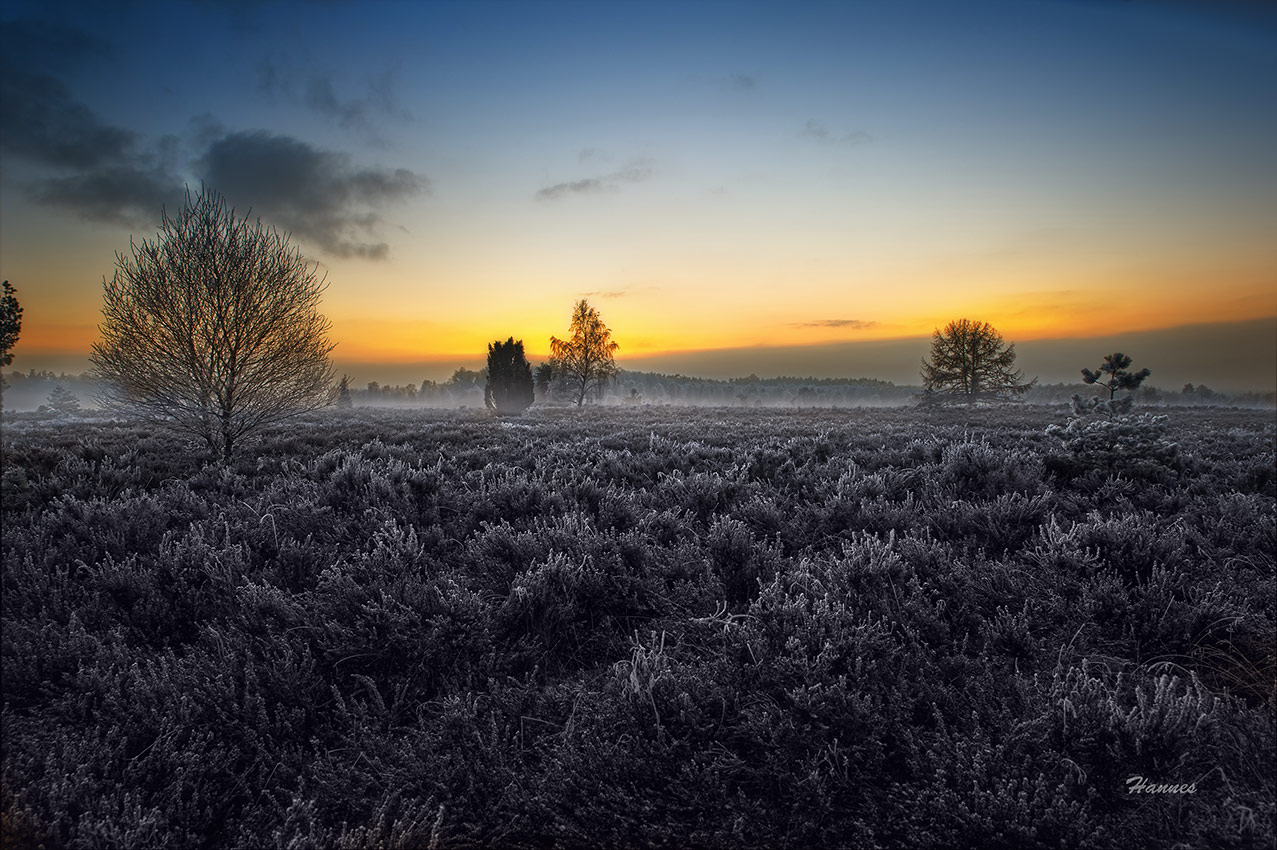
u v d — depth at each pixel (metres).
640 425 23.44
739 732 2.42
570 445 13.76
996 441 14.56
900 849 1.98
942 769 2.10
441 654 3.06
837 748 2.28
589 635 3.65
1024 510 5.30
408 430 18.64
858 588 3.67
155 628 3.53
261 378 10.77
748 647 2.86
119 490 7.37
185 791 2.27
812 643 2.88
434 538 5.01
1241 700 2.54
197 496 6.34
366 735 2.55
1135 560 3.86
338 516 5.54
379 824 1.96
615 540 4.43
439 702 2.84
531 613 3.52
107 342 9.80
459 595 3.40
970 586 3.76
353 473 6.54
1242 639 3.09
